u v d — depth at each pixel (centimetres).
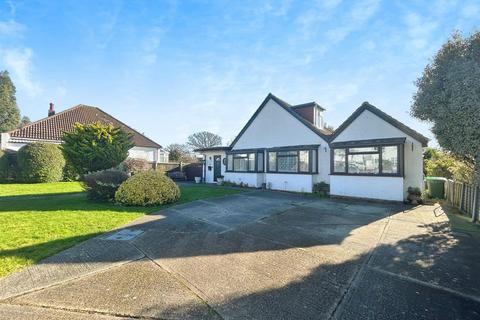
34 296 329
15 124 4662
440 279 381
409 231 648
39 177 1798
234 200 1137
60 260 447
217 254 480
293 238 580
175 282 370
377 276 391
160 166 2319
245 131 1873
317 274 397
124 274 395
